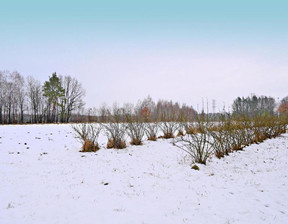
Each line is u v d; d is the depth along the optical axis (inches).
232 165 300.7
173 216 155.3
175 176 247.8
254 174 264.2
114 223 142.4
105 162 298.4
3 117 1558.8
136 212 159.9
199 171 267.4
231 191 207.3
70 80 1818.4
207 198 189.9
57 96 1675.7
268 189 213.3
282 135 566.3
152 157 326.3
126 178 237.6
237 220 151.9
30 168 259.1
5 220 139.9
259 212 164.7
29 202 168.7
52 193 188.9
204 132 318.0
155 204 175.3
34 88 1731.1
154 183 224.7
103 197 185.5
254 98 2225.6
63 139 472.4
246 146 424.2
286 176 254.8
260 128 501.0
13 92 1587.1
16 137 466.3
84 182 221.1
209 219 152.4
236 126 401.1
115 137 389.1
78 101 1823.3
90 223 141.3
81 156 323.9
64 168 266.7
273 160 332.2
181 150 367.2
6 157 300.2
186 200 184.7
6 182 209.0
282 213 164.1
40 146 385.7
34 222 139.4
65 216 149.3
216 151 336.5
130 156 329.7
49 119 1702.8
